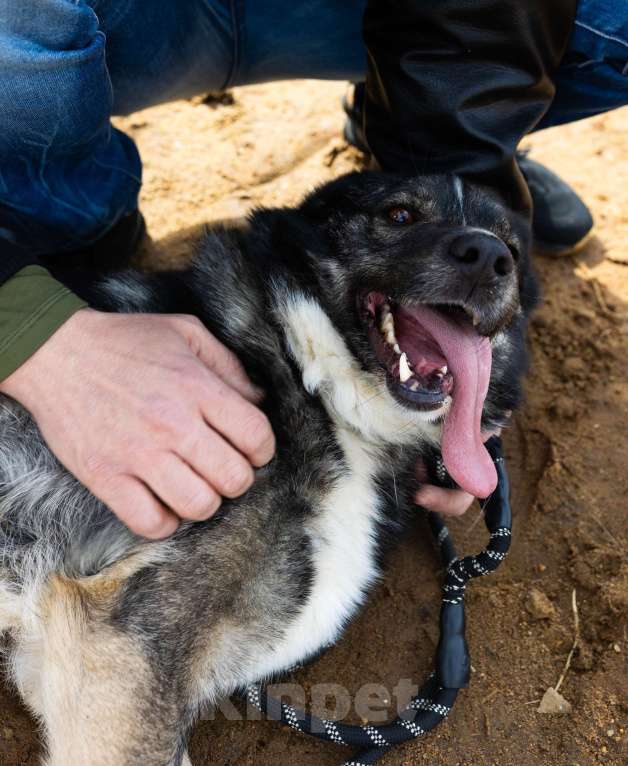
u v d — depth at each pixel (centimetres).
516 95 66
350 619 66
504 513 68
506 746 64
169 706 56
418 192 69
